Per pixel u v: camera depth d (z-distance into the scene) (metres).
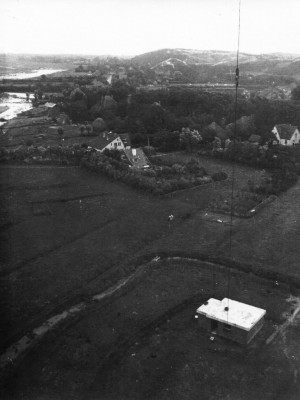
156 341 21.83
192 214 37.59
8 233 32.84
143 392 18.53
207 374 19.58
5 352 20.69
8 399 17.98
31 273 27.66
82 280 27.02
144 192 42.44
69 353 20.73
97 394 18.39
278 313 24.00
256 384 19.00
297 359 20.48
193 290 26.38
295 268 28.53
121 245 31.58
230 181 46.50
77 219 35.84
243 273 28.17
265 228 34.69
